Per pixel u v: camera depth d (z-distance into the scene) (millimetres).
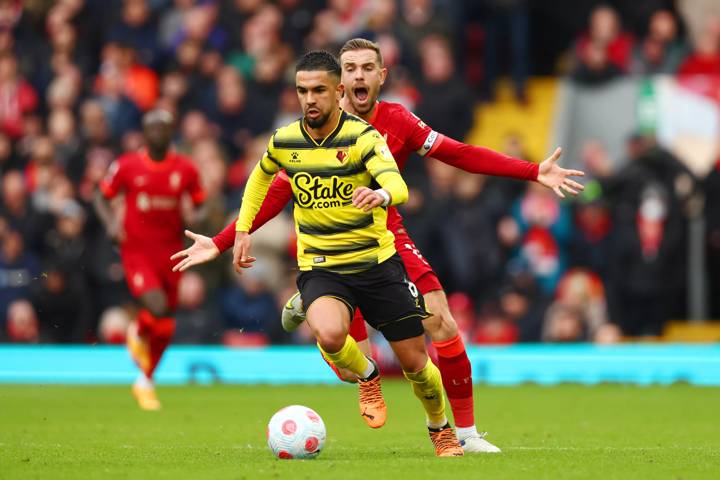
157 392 51406
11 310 59469
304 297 25328
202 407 43781
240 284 58531
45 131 67750
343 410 42719
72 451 28234
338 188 25156
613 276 58938
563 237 59781
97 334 59438
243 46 68000
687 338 60781
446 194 58500
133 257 44438
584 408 43812
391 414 41375
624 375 56375
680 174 59375
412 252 28031
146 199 44219
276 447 25719
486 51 69938
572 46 73250
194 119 62062
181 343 58125
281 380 57438
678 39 70562
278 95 65062
